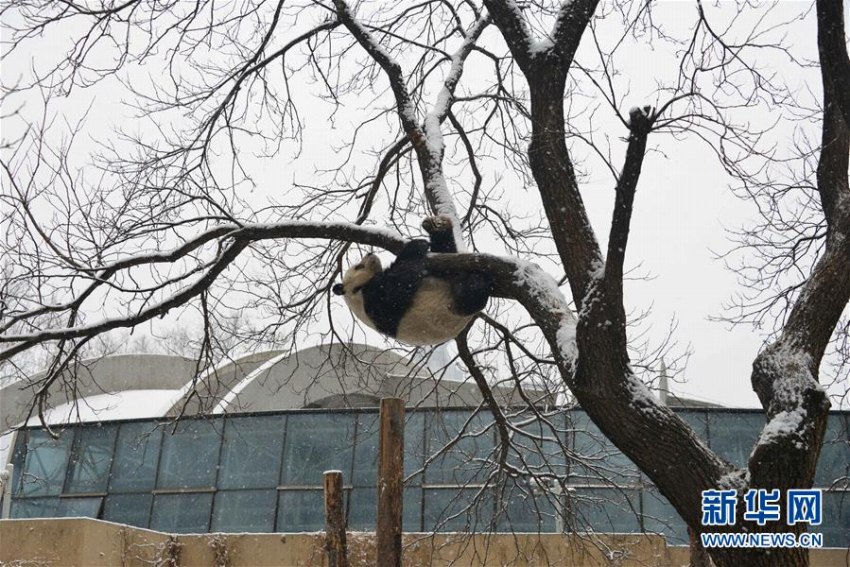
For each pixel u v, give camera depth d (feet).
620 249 20.07
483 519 58.08
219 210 31.32
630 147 19.01
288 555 55.42
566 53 25.11
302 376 70.69
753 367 22.24
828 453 59.16
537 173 24.08
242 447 64.03
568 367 21.49
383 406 28.45
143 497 63.62
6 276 30.27
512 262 23.45
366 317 23.35
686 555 53.01
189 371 87.30
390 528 27.48
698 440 20.74
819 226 32.58
